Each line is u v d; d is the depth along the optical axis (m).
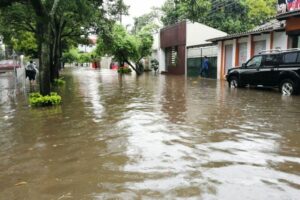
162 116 9.64
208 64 29.14
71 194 4.38
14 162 5.75
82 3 15.86
